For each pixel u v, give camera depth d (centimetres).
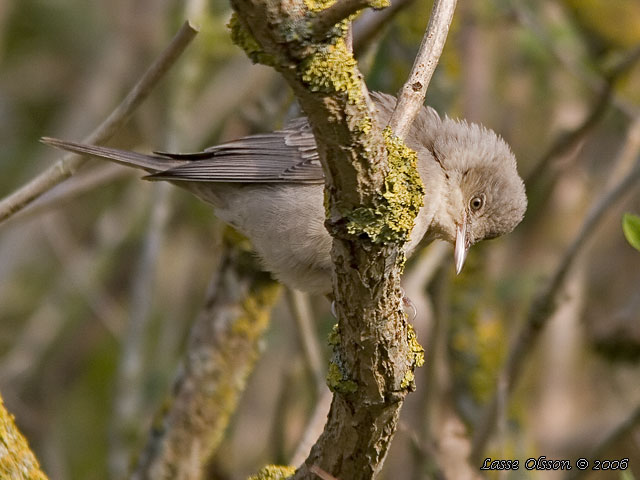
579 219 1465
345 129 522
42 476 639
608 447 1086
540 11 1430
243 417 1408
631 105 1345
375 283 579
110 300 1580
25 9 1745
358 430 629
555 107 1484
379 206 558
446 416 1161
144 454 1058
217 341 1041
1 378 1467
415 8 1180
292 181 940
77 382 1639
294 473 672
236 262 1030
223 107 1498
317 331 1404
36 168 1642
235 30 493
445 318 1131
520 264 1444
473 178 1009
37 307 1650
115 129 784
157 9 1633
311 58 495
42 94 1800
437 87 1237
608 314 1421
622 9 1488
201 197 985
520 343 1068
